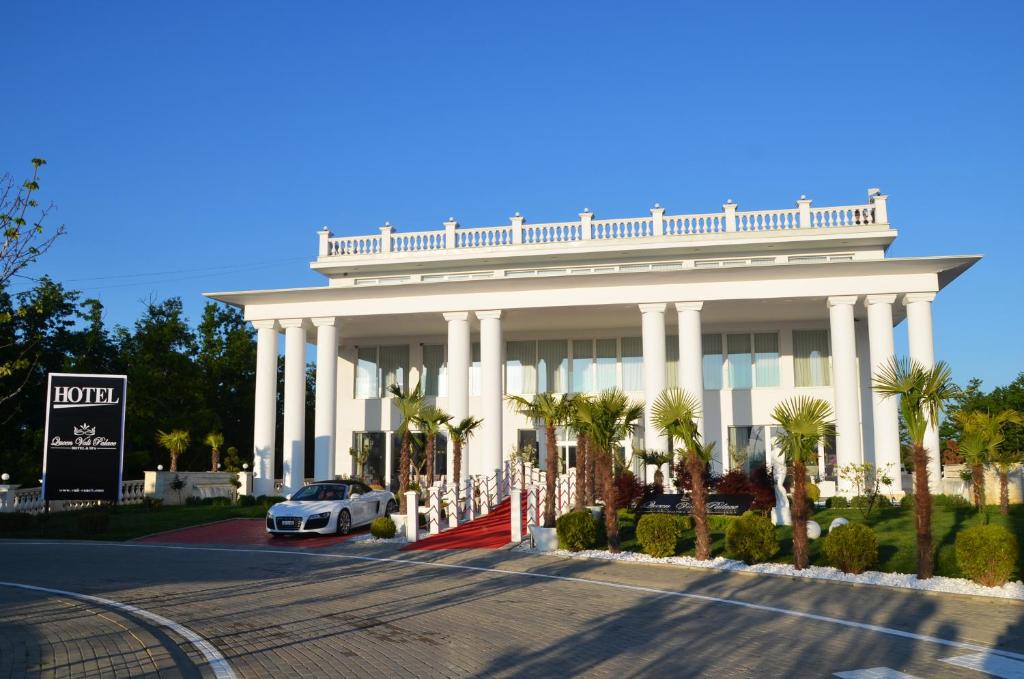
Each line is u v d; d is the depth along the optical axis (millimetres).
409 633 10102
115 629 10203
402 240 34469
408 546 20328
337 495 23578
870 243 30484
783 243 30812
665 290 28719
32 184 12820
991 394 37562
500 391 29438
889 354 27031
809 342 32750
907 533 18500
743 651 9086
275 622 10766
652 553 17344
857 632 10078
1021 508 22422
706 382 33094
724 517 22188
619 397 18922
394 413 35562
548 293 29562
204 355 52719
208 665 8406
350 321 32406
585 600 12516
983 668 8320
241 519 26531
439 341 36000
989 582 12867
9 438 38938
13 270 12719
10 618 10953
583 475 21875
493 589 13625
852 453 26875
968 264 27297
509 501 26797
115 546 21047
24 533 23875
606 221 32531
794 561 15469
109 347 46281
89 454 26844
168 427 46375
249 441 55438
